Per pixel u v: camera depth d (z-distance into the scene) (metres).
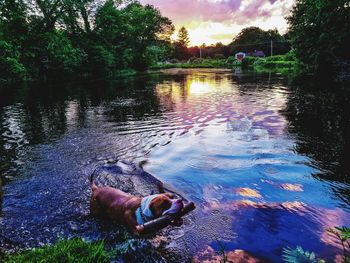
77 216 4.12
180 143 7.11
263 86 18.84
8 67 20.19
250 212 4.04
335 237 3.44
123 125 9.03
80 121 9.75
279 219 3.86
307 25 24.47
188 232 3.64
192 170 5.51
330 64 23.20
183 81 25.89
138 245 3.39
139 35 46.19
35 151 6.75
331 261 3.06
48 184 5.08
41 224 3.92
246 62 60.28
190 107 11.87
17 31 22.83
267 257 3.17
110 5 35.59
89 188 4.93
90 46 31.17
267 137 7.35
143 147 6.89
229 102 12.77
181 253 3.28
